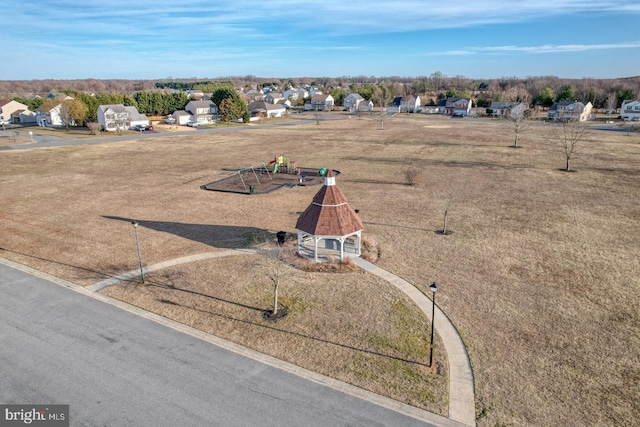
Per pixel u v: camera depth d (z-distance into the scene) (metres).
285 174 53.78
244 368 17.66
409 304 22.36
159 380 16.95
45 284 24.72
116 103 110.19
